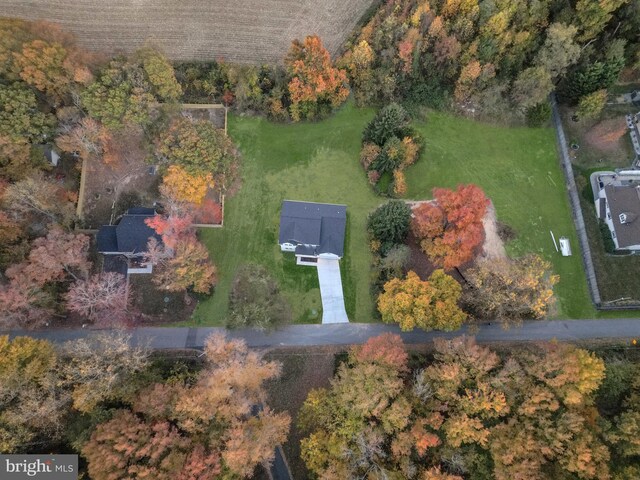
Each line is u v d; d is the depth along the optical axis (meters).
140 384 46.44
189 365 53.97
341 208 60.31
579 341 56.91
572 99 65.00
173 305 57.25
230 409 44.47
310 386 55.06
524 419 44.09
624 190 60.00
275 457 51.97
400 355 46.88
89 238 58.59
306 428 48.19
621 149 64.94
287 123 65.56
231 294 58.06
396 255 55.59
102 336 48.09
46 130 52.94
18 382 42.38
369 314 58.12
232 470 42.47
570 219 62.84
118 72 53.06
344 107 66.62
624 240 58.50
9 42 49.09
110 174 61.06
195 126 55.81
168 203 57.72
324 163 64.62
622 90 67.44
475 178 64.44
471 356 46.56
